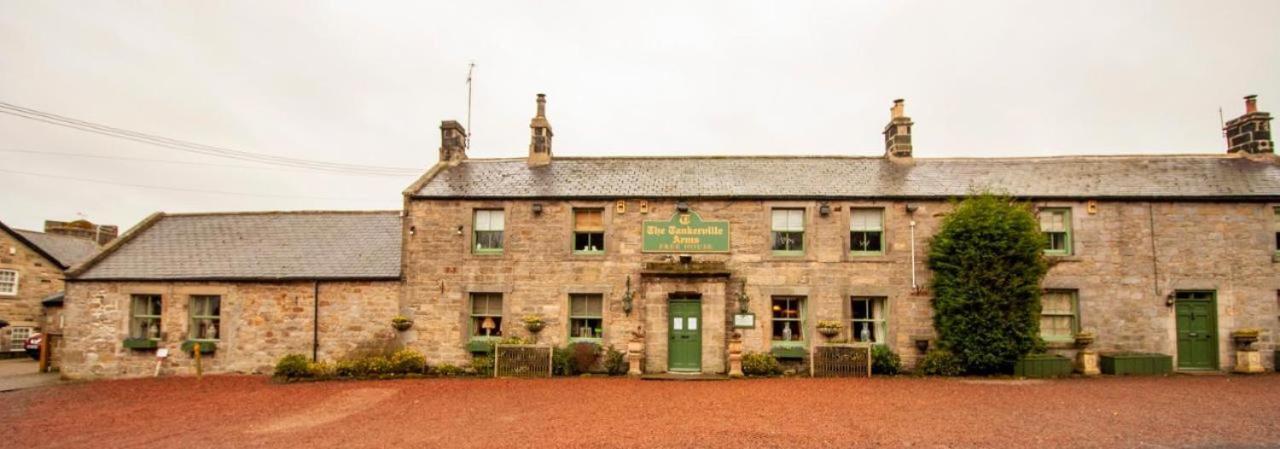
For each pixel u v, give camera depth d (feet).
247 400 42.96
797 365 53.52
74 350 57.77
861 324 54.80
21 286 87.76
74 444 31.94
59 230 102.99
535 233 56.34
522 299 55.77
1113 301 53.47
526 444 29.68
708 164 62.18
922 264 54.60
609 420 34.58
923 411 36.45
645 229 55.67
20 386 52.60
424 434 32.04
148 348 57.06
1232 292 53.26
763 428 32.37
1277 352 52.29
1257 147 58.70
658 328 53.62
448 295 56.08
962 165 60.23
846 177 58.39
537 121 63.72
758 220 55.52
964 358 51.13
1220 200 53.72
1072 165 59.26
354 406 40.14
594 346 53.42
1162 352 53.01
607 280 55.52
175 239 64.08
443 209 57.11
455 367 53.42
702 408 37.76
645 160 63.41
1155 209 54.24
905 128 61.46
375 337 56.13
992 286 50.72
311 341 56.44
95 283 58.34
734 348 51.37
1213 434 30.68
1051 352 53.06
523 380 50.24
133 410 40.55
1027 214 51.34
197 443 31.48
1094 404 38.37
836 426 32.73
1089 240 54.03
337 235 63.41
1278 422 33.14
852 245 55.52
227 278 57.26
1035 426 32.55
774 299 55.26
